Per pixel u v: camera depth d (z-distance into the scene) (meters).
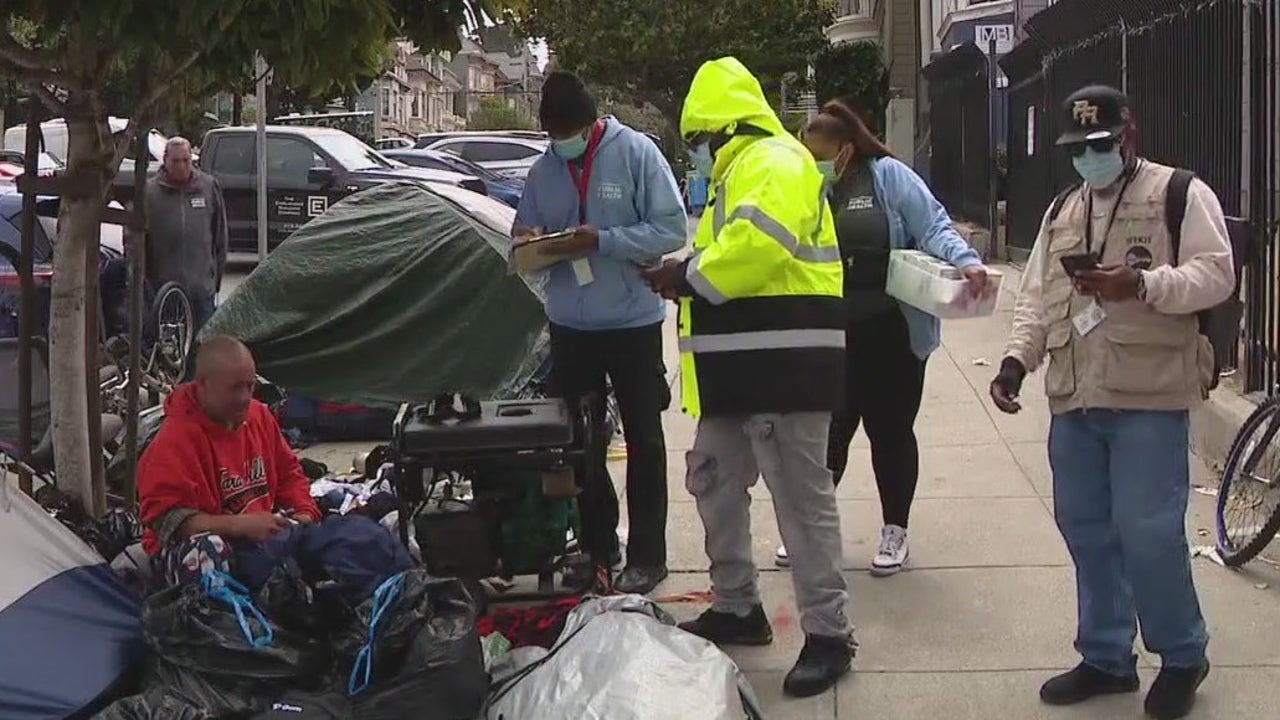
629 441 5.47
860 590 5.50
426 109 86.31
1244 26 7.36
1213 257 3.92
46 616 4.13
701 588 5.57
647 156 5.30
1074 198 4.26
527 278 5.71
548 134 5.31
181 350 9.56
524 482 5.00
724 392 4.39
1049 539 6.02
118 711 3.83
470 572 4.91
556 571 5.17
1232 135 7.68
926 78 18.73
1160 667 4.56
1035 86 13.20
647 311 5.35
